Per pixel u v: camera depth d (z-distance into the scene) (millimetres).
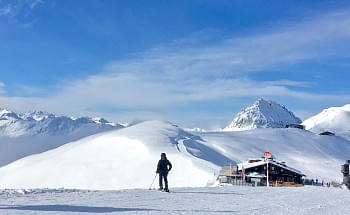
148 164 113875
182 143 140500
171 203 17344
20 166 133250
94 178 112062
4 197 17766
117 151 130625
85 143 145000
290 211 15617
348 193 26422
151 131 154875
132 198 18953
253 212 14977
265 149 175125
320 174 140500
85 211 13852
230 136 195625
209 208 15945
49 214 12875
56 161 129750
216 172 95438
